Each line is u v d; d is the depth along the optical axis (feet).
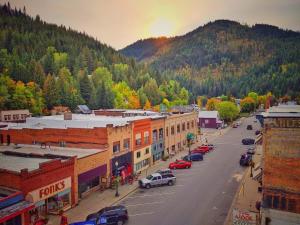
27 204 82.53
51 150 128.77
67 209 101.71
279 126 74.69
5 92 331.16
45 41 615.16
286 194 74.23
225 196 112.88
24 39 569.23
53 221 91.97
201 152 195.00
